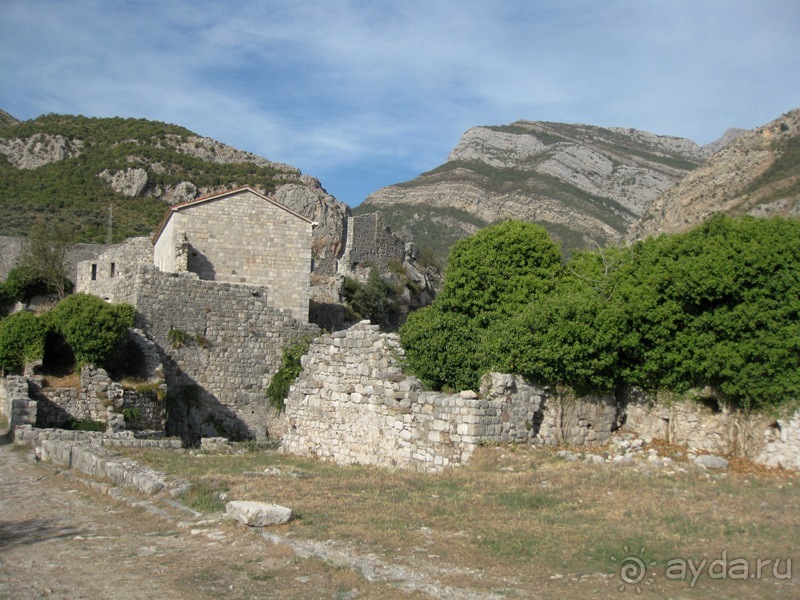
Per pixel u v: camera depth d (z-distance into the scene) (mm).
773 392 19094
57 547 12734
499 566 11094
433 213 121750
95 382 30406
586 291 24172
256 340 37312
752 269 19859
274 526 13375
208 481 17547
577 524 13383
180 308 36000
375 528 13141
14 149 114875
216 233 41969
